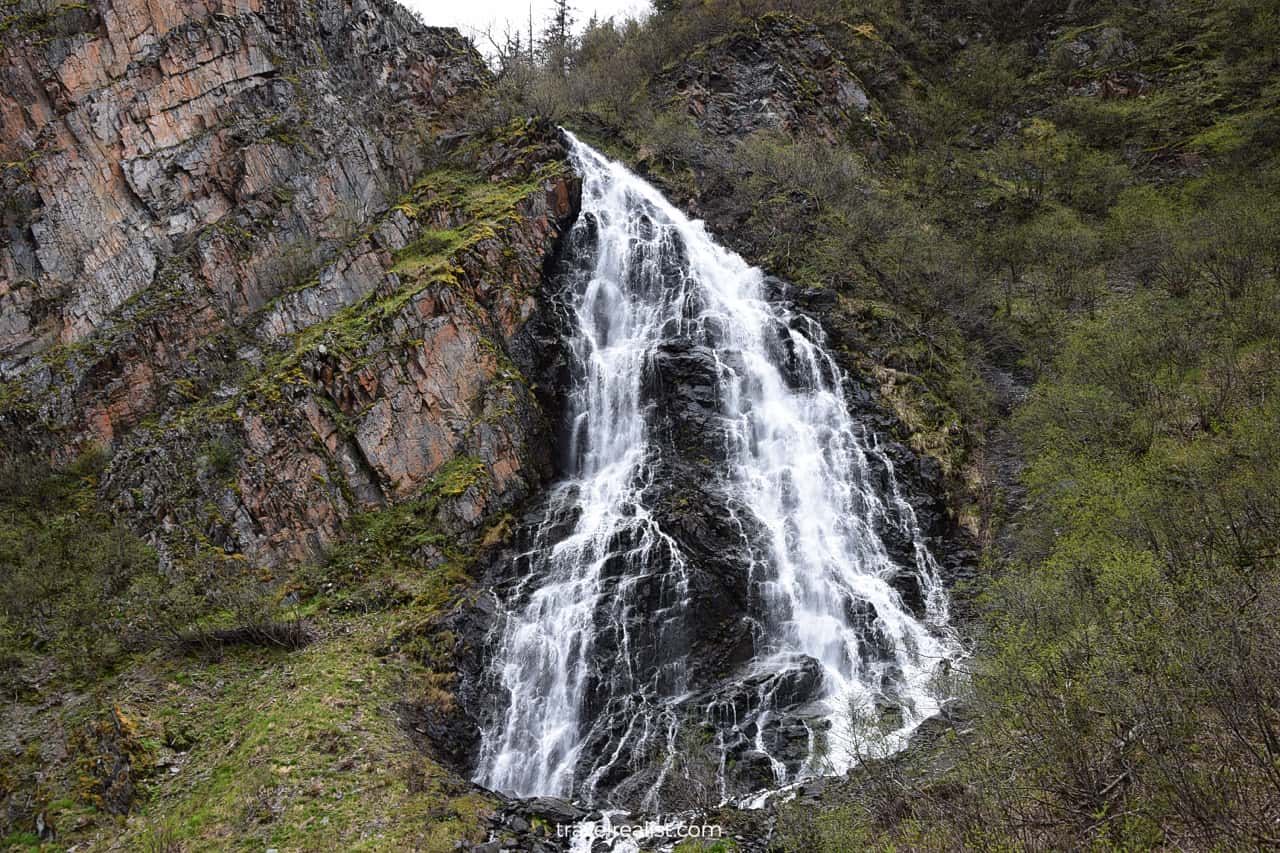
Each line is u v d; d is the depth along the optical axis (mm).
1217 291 22859
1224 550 13430
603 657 17922
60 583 17828
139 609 17438
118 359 21641
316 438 20641
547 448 23719
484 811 13422
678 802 14414
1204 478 16109
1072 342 24312
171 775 14133
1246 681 9102
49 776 14258
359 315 23219
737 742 16016
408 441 21672
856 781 12648
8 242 22531
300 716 14930
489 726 16672
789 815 12359
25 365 21641
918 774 12219
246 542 19031
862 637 19047
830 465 23000
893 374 24859
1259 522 13820
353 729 14805
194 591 17844
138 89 25125
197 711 15508
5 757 14547
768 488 22250
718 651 18375
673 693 17719
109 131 24391
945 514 21938
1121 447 19375
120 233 23812
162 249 24172
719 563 19422
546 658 18078
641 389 24031
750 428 23531
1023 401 24844
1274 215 24766
